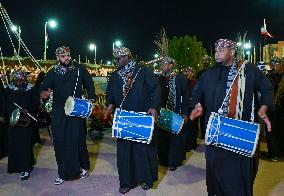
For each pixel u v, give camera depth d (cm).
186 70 792
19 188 534
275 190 510
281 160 663
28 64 1800
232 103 376
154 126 476
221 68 387
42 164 649
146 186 520
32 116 581
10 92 575
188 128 721
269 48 3033
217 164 381
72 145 549
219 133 363
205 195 499
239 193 376
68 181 559
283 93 653
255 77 377
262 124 783
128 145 509
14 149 571
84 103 533
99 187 533
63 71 550
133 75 511
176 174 588
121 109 489
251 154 358
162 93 610
